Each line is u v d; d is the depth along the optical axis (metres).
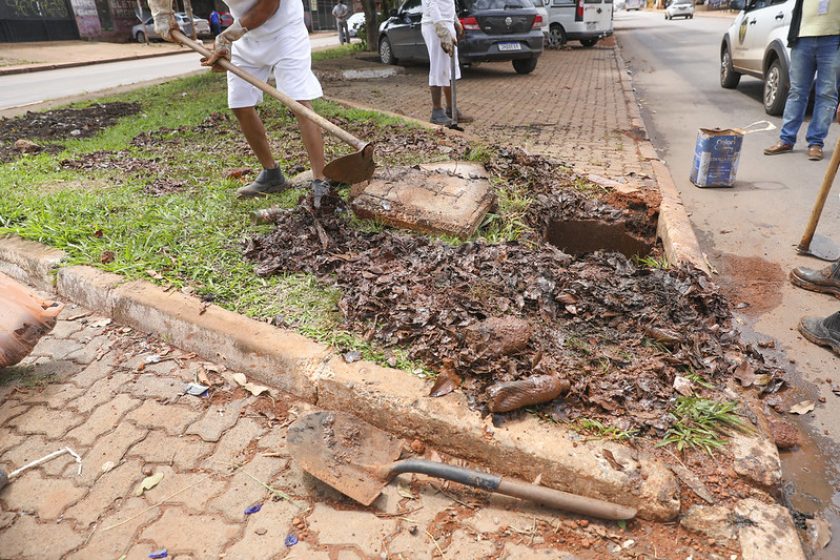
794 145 7.12
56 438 2.55
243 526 2.13
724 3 48.09
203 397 2.77
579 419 2.37
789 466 2.53
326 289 3.24
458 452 2.38
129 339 3.21
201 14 36.56
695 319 3.00
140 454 2.45
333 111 7.94
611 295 3.08
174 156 6.09
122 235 3.95
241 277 3.40
